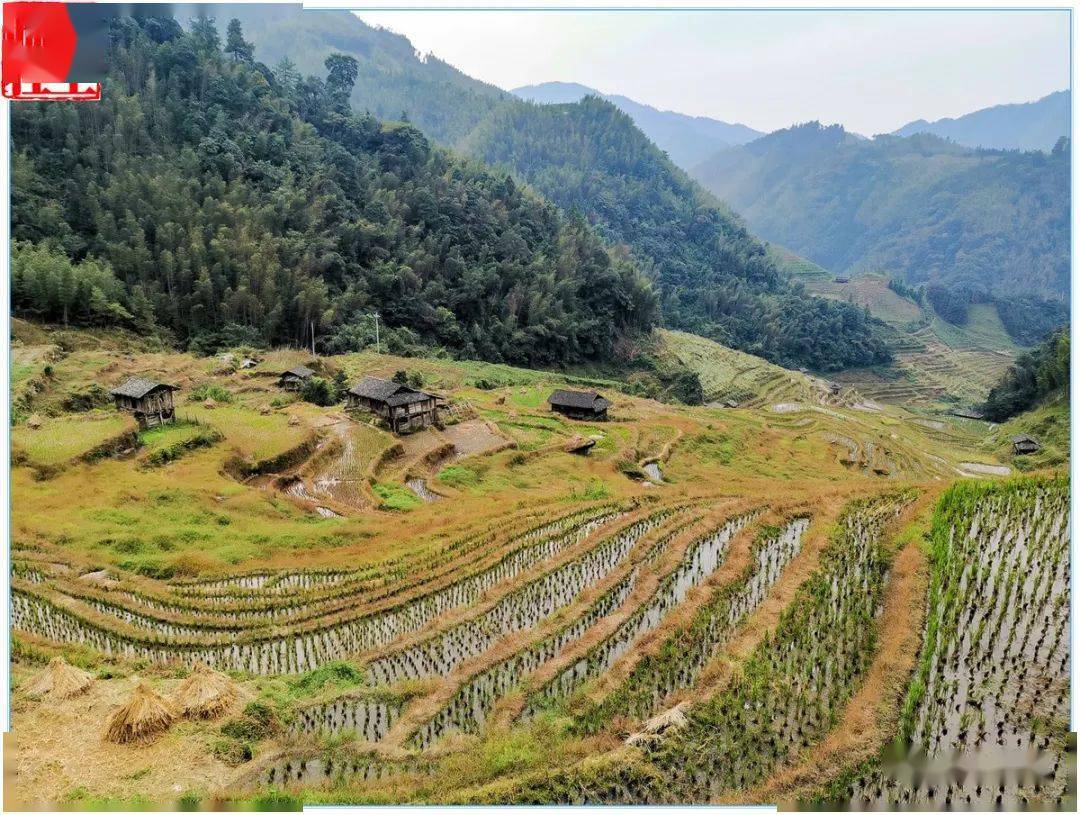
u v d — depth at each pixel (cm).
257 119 12425
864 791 1564
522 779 1625
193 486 3950
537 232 15275
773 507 3406
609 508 3775
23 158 9094
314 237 11062
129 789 1554
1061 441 8931
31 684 1923
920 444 9644
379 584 2916
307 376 6875
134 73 11475
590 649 2239
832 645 2128
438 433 6219
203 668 1922
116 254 8719
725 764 1667
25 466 3891
